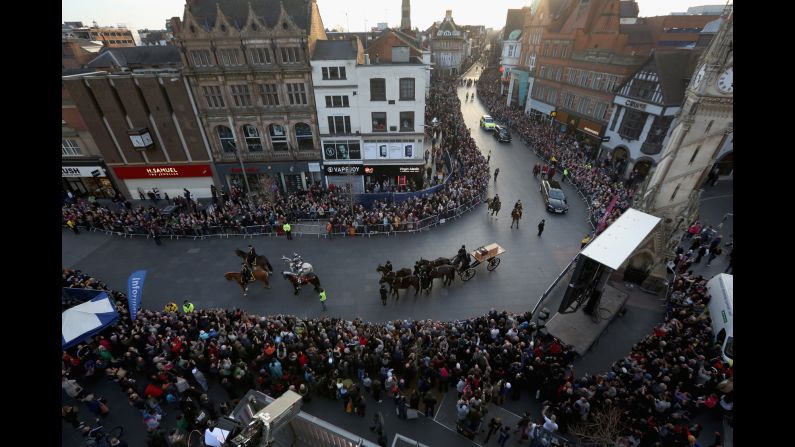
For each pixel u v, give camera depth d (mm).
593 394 14594
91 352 17578
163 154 35344
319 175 37844
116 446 13523
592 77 45281
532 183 39406
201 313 19344
